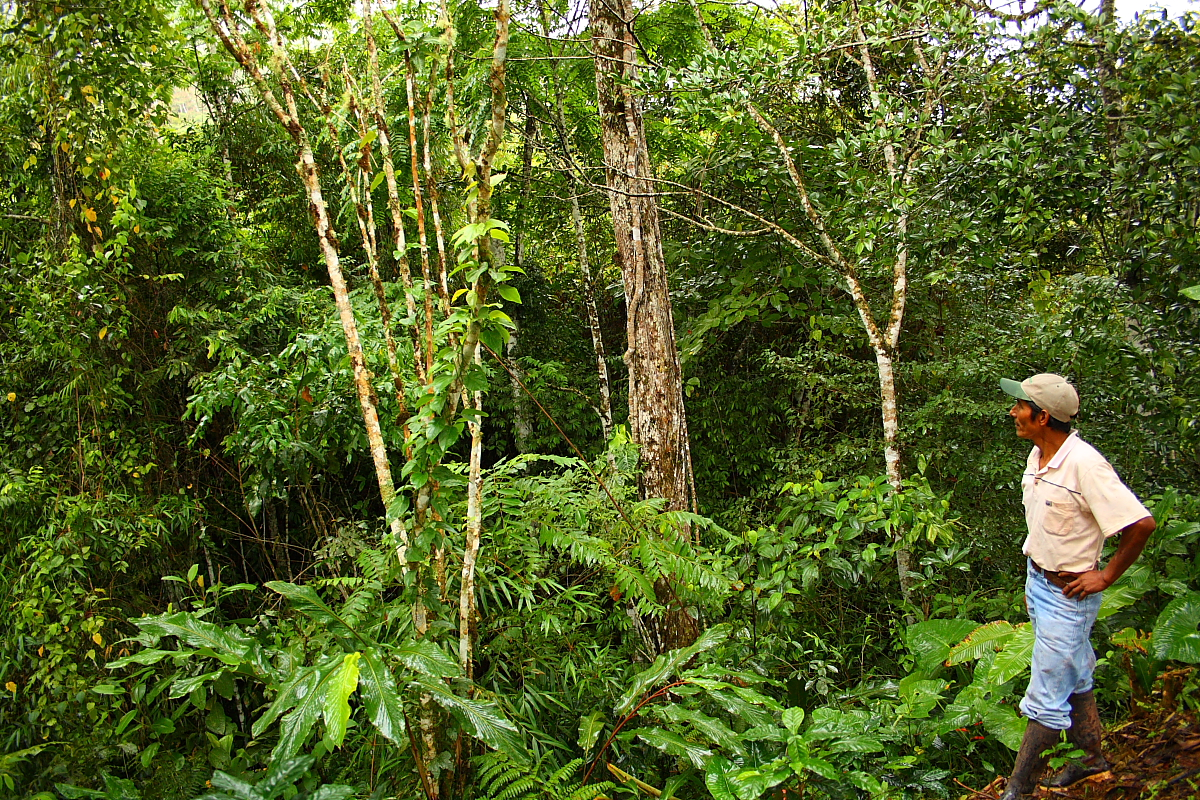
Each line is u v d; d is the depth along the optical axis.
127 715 2.70
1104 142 3.86
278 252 6.57
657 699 3.05
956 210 4.52
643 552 3.60
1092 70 3.75
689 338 6.68
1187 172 3.29
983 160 4.00
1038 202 3.89
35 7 3.97
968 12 4.44
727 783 2.37
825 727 2.54
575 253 9.33
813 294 6.40
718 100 4.49
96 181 4.62
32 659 4.00
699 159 6.40
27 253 4.59
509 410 7.54
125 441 4.88
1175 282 3.47
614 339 8.95
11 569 4.36
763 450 7.17
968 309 5.56
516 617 3.61
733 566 3.88
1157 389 3.71
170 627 2.23
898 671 4.00
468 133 4.59
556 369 7.66
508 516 3.79
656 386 4.68
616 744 3.08
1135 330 3.90
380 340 4.87
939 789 2.59
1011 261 4.78
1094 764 2.50
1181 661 2.78
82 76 4.05
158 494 5.07
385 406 4.71
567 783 2.92
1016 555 4.44
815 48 4.38
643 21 6.50
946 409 4.88
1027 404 2.56
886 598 4.57
